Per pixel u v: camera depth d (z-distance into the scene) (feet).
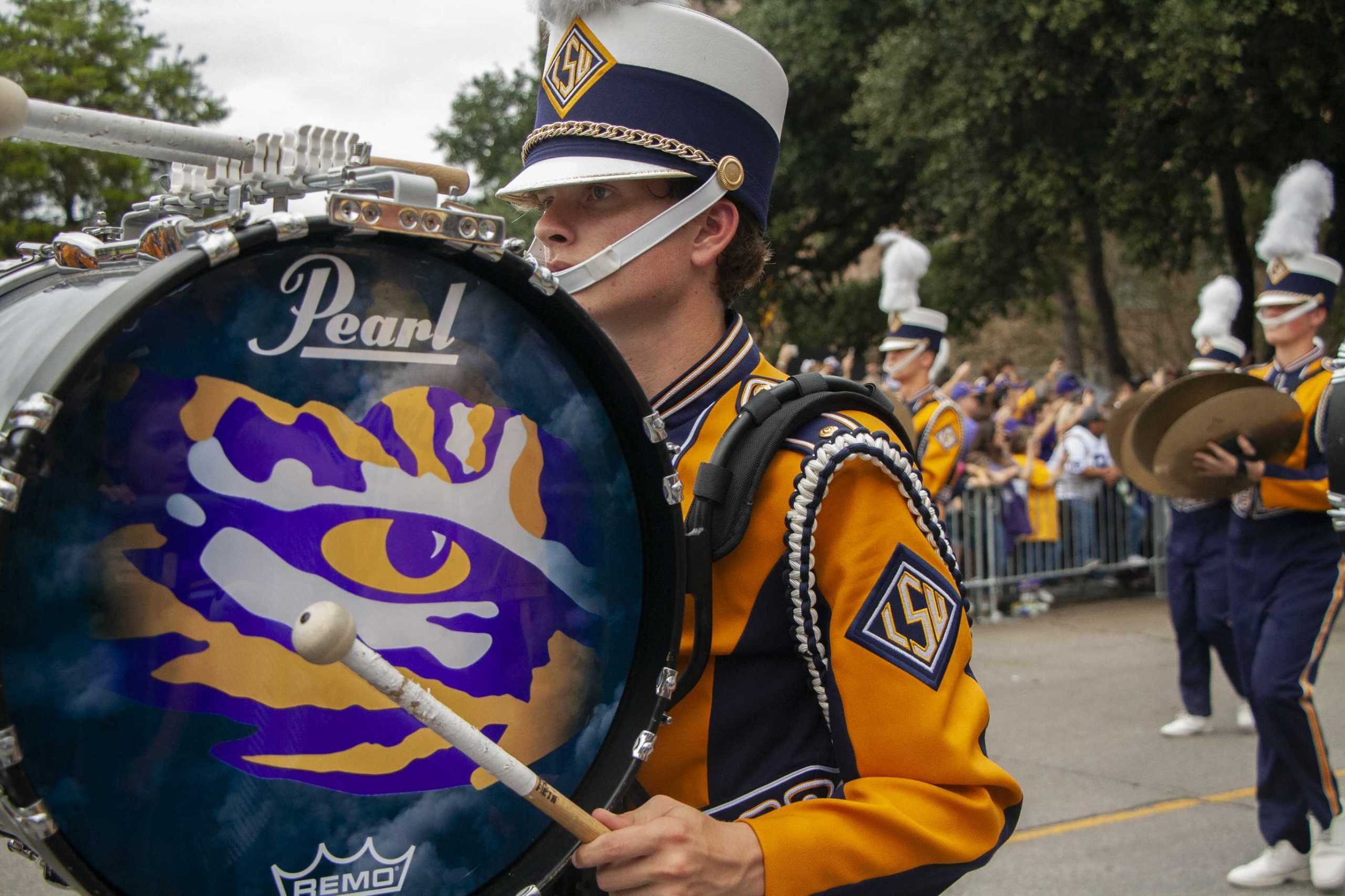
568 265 4.34
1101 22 38.81
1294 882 12.30
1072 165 41.06
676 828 3.51
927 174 45.44
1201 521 16.90
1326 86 38.45
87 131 3.30
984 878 12.38
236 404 2.88
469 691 3.26
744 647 4.04
